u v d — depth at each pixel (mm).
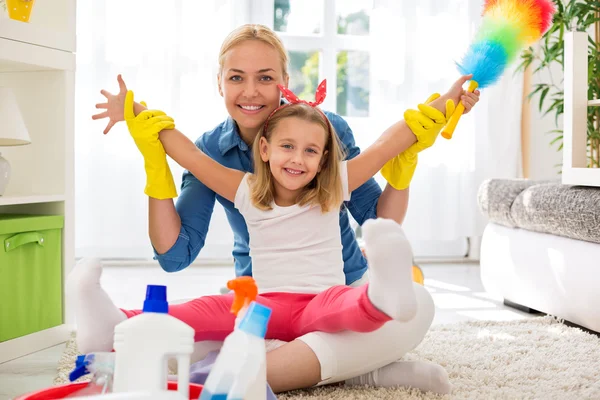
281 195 1373
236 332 767
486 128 3355
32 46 1718
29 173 1881
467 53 1457
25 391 1347
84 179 3059
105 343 1015
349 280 1554
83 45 3018
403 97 3262
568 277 1902
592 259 1818
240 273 1542
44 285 1755
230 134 1534
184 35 3074
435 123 1394
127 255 3271
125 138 3055
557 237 2004
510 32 1382
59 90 1858
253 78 1428
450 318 2125
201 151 1448
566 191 1962
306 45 3365
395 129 1409
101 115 1336
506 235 2287
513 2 1369
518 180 2363
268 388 989
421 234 3326
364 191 1561
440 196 3328
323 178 1353
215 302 1237
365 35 3434
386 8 3232
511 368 1459
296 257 1321
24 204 1898
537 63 3426
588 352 1609
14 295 1647
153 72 3064
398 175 1478
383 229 976
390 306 996
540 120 3492
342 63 3414
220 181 1347
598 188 1930
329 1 3359
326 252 1335
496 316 2158
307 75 3398
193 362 1301
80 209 3068
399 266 977
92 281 1005
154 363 774
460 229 3367
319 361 1177
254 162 1389
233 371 740
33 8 1877
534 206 2057
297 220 1335
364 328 1091
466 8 3271
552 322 1980
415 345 1273
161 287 818
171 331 782
